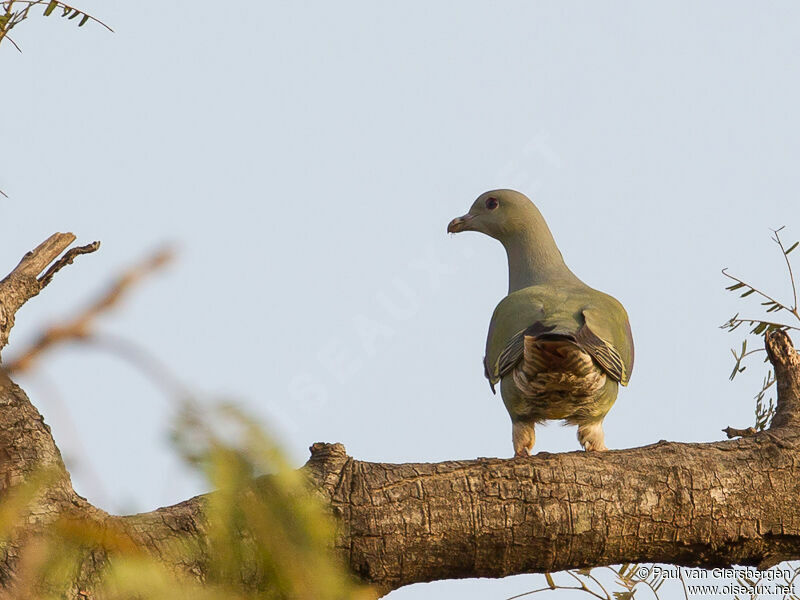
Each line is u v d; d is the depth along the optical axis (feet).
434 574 24.67
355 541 23.56
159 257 8.95
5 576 19.19
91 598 18.81
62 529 8.74
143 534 21.61
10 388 22.09
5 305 23.89
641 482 25.30
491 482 24.70
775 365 29.55
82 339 8.44
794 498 25.82
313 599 8.49
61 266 26.43
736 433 28.99
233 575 9.00
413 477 24.48
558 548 24.79
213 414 7.73
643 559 25.67
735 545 25.62
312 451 24.90
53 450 21.61
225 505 8.72
